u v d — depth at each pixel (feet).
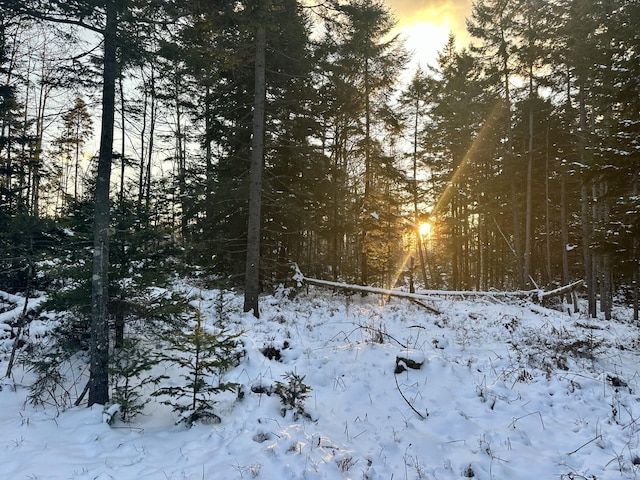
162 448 17.70
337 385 25.16
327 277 73.92
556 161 84.53
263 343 28.89
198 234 50.72
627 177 35.76
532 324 43.62
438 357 27.07
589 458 17.61
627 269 36.24
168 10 22.71
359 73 69.21
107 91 22.59
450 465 17.08
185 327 27.73
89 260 26.55
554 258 112.47
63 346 26.99
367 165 70.59
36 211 30.89
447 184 99.40
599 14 54.54
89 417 20.18
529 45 70.23
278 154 54.85
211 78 33.17
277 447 17.52
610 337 38.63
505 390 23.85
